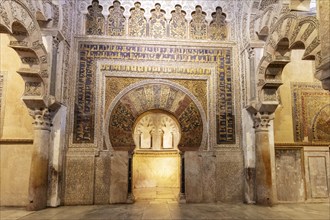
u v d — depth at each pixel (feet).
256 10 22.63
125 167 22.65
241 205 21.56
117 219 16.88
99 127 22.91
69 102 22.89
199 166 23.12
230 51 24.89
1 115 22.34
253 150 22.80
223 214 18.29
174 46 24.57
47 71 20.03
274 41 19.56
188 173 23.00
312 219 16.89
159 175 33.19
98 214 18.25
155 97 23.76
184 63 24.39
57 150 21.21
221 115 23.95
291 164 23.84
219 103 24.08
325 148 24.40
